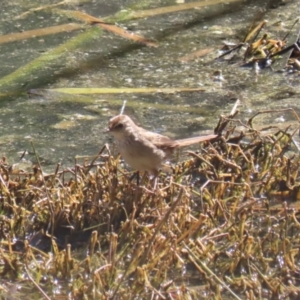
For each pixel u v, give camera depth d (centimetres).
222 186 2062
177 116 2591
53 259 1816
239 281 1745
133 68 2928
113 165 2078
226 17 3309
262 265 1811
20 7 3375
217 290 1698
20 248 1908
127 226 1866
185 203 1967
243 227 1884
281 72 2886
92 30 3177
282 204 2061
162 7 3372
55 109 2638
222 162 2183
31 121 2564
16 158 2330
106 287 1720
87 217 1983
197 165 2208
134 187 2023
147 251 1736
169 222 1866
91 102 2680
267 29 3181
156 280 1725
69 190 2028
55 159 2325
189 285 1744
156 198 1983
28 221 1970
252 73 2883
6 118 2583
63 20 3262
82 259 1864
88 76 2872
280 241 1895
